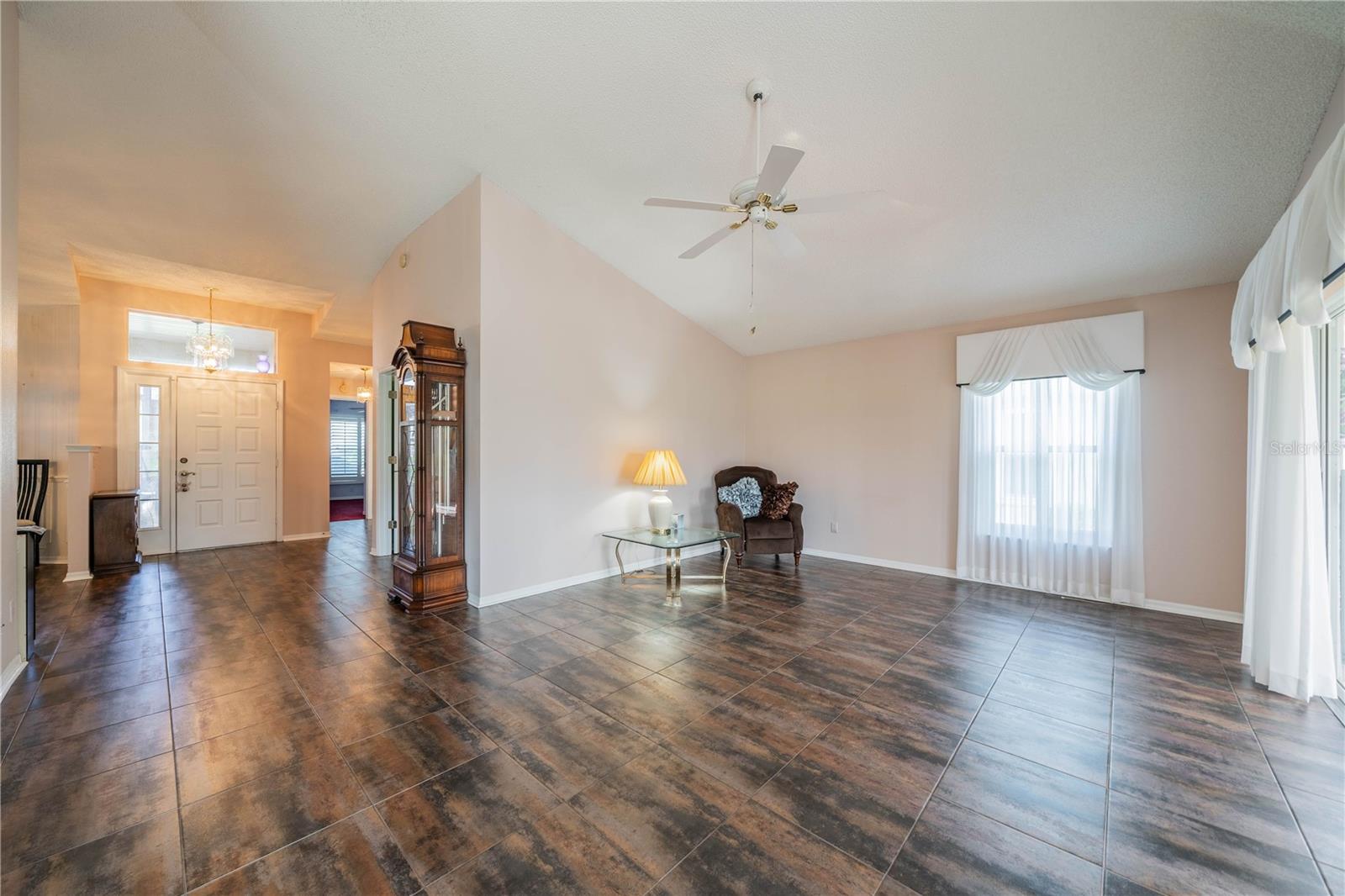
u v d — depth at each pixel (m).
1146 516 3.92
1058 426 4.26
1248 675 2.75
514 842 1.55
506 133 3.28
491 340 3.79
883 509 5.32
